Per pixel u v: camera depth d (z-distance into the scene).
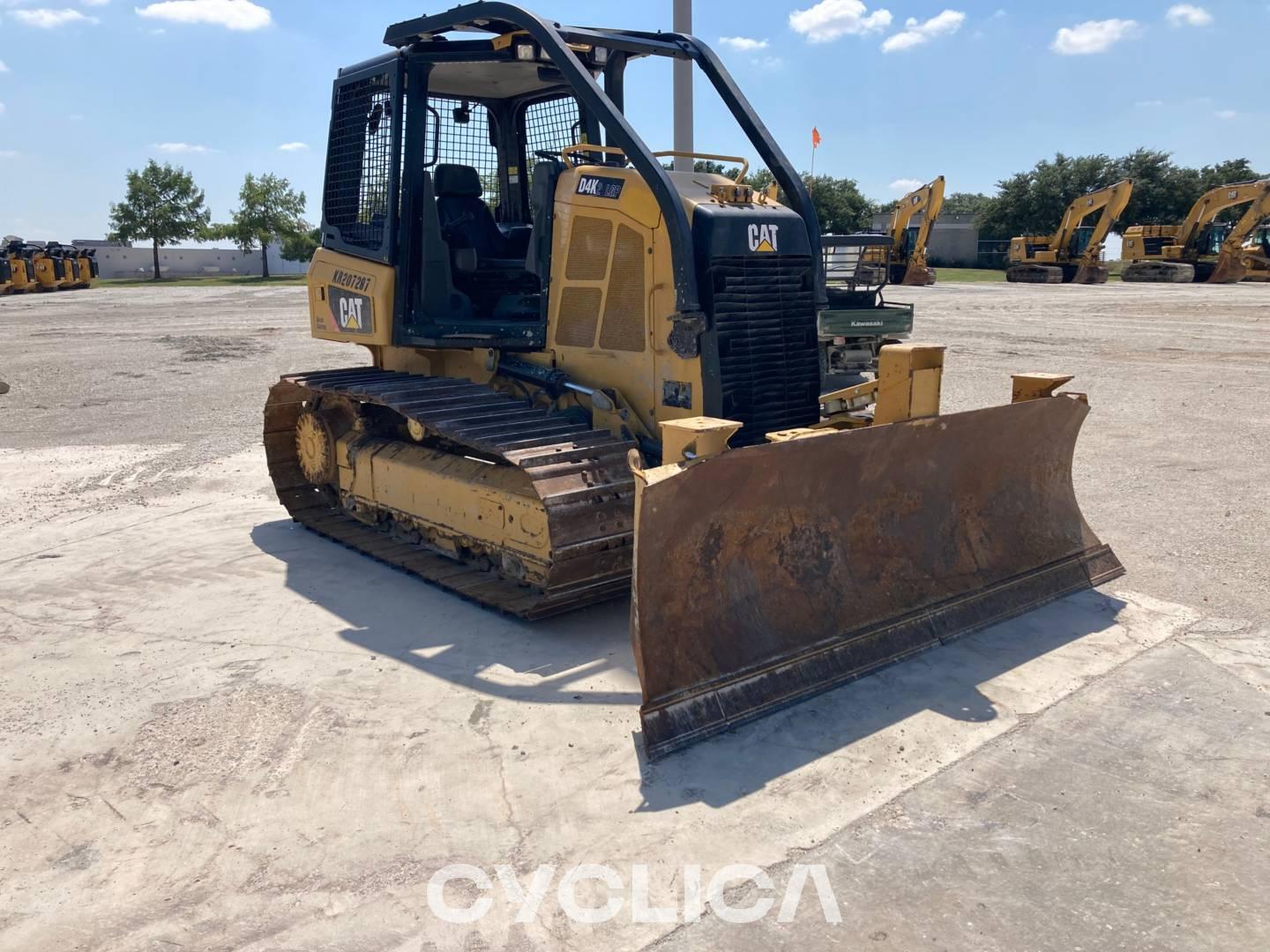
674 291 5.36
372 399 6.14
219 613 5.79
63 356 18.72
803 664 4.55
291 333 22.84
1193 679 4.68
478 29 6.04
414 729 4.34
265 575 6.47
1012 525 5.69
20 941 3.03
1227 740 4.13
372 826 3.62
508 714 4.46
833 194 65.75
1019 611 5.42
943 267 70.81
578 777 3.92
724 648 4.38
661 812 3.67
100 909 3.18
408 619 5.65
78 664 5.09
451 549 6.41
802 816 3.63
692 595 4.34
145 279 68.38
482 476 5.94
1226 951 2.92
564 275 6.00
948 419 5.01
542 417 5.80
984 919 3.07
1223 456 9.28
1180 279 42.41
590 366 5.93
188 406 13.20
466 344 6.32
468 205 6.96
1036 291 36.88
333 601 5.96
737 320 5.39
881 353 5.20
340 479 7.40
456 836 3.55
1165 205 66.12
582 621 5.57
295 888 3.27
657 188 5.16
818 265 5.88
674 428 4.25
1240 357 16.58
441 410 5.82
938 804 3.70
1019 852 3.40
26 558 6.87
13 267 41.84
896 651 4.86
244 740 4.26
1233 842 3.45
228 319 27.11
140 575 6.49
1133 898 3.16
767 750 4.09
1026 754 4.04
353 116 6.93
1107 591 5.83
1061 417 5.71
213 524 7.71
